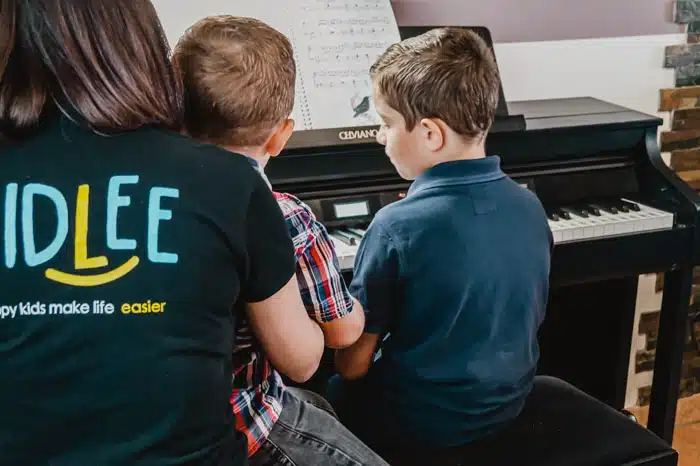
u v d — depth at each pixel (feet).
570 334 7.15
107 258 2.50
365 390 4.50
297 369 3.27
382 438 4.33
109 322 2.48
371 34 5.54
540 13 6.97
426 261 3.89
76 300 2.47
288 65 3.47
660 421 6.48
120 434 2.52
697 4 7.26
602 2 7.07
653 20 7.23
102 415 2.51
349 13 5.54
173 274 2.52
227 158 2.73
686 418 7.77
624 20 7.17
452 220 3.88
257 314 2.98
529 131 5.64
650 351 7.90
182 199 2.58
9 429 2.52
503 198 4.02
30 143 2.60
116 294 2.48
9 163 2.56
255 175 2.78
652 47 7.22
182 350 2.53
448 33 4.11
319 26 5.43
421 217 3.89
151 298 2.51
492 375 4.10
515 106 6.58
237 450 2.80
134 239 2.52
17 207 2.52
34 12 2.61
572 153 5.88
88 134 2.62
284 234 2.86
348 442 3.65
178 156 2.64
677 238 5.70
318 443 3.57
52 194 2.52
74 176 2.55
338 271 3.66
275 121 3.48
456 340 4.02
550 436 4.32
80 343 2.47
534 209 4.17
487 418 4.22
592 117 6.10
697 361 8.11
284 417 3.63
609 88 7.25
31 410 2.50
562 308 7.03
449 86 3.89
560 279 5.46
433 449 4.23
